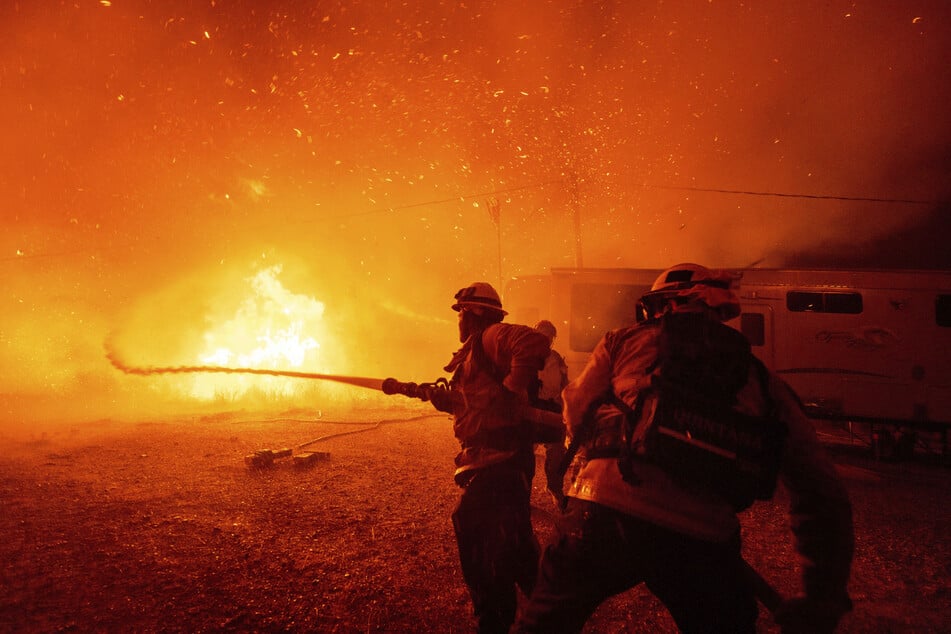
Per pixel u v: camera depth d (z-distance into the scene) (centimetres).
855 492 731
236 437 833
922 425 1052
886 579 426
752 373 193
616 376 208
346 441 830
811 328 1102
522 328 283
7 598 342
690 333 196
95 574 375
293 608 340
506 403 280
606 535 186
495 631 269
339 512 511
